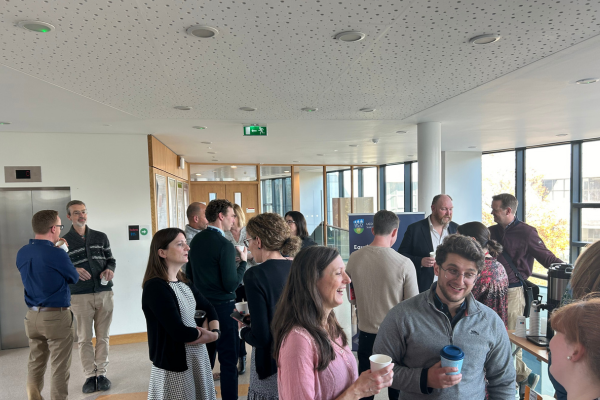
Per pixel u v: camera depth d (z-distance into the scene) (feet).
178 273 7.39
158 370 6.53
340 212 26.89
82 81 8.16
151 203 16.12
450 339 4.75
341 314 15.23
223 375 8.77
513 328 10.18
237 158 27.91
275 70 7.66
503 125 16.07
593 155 20.44
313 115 12.78
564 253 22.02
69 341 9.76
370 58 7.04
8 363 13.67
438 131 14.90
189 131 15.71
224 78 8.13
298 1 4.75
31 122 13.04
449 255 4.69
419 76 8.40
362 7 4.96
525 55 7.17
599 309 2.33
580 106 12.35
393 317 5.04
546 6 5.03
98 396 11.02
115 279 15.64
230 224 9.78
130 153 15.89
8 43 5.95
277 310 4.24
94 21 5.21
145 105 10.61
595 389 2.22
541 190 23.35
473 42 6.34
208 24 5.41
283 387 3.79
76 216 11.87
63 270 9.50
